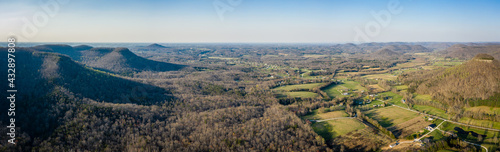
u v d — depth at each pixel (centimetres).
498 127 13262
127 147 11469
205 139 12288
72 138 11600
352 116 16338
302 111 16988
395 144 12212
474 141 12081
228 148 11500
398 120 15488
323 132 13750
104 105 14762
